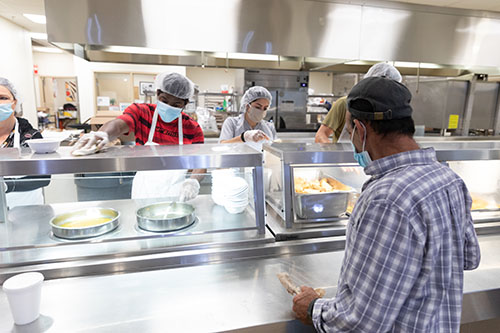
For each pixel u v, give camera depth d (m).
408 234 0.64
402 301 0.66
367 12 2.94
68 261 1.10
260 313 0.93
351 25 2.93
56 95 7.57
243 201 1.34
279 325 0.90
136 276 1.10
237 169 1.34
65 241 1.15
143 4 2.49
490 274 1.17
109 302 0.96
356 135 0.79
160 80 1.75
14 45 4.73
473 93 4.15
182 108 1.85
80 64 6.07
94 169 1.10
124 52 2.99
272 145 1.60
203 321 0.89
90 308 0.93
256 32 2.75
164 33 2.57
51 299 0.96
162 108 1.75
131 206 1.28
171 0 2.53
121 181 1.24
